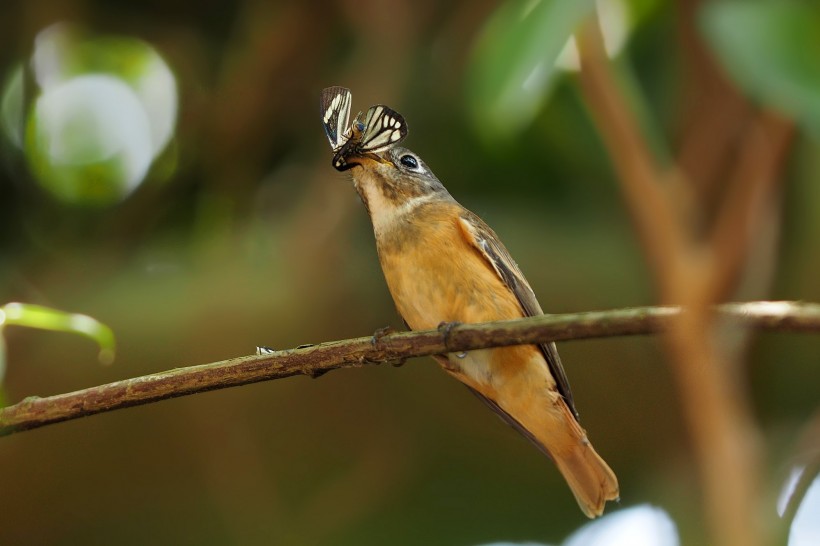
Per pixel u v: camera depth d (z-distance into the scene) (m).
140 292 11.10
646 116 7.58
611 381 11.53
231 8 12.51
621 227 10.66
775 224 7.32
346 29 12.06
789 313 4.76
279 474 11.54
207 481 11.45
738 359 5.74
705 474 5.29
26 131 12.06
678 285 5.99
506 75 5.07
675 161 8.81
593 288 10.73
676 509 10.85
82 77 12.23
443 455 11.74
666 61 9.14
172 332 10.78
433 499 11.77
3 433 5.79
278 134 12.03
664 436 11.38
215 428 11.30
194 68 12.23
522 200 11.12
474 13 11.10
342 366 5.91
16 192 12.01
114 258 11.80
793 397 10.89
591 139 9.89
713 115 8.41
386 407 11.55
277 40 11.77
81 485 11.31
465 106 10.62
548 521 11.84
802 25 4.79
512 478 11.82
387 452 11.62
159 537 11.67
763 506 7.02
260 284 10.94
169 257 11.75
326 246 11.02
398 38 11.36
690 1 8.51
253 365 5.88
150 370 10.78
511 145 10.45
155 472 11.40
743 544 5.18
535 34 5.04
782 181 7.45
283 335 10.89
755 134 6.25
